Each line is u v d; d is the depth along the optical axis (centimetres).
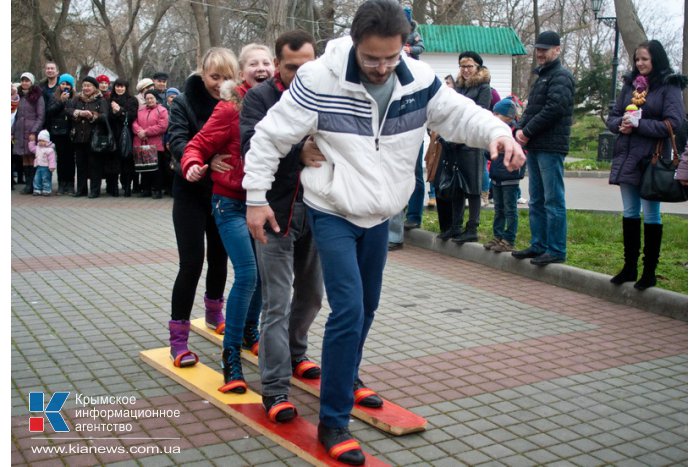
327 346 335
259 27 2617
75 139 1224
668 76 573
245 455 346
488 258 769
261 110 372
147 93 1195
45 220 1010
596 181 1709
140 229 954
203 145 403
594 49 3575
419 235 866
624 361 485
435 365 472
